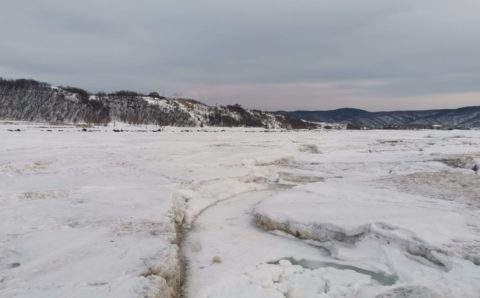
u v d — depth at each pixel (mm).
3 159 18109
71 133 39969
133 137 37031
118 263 6570
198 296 6898
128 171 16469
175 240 8273
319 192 13266
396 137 46094
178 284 7012
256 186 16828
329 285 7410
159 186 13438
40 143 26703
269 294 6992
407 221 9250
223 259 8633
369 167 20203
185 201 12906
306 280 7660
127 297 5395
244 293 7016
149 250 7176
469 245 7879
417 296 6281
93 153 21953
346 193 12969
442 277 7082
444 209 10430
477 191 12539
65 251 7098
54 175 14977
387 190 13203
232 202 14109
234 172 17641
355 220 9680
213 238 10055
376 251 8531
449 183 13797
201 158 21469
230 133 54188
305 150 30344
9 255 6863
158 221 9094
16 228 8344
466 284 6641
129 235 8047
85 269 6309
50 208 10039
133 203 10766
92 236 7930
